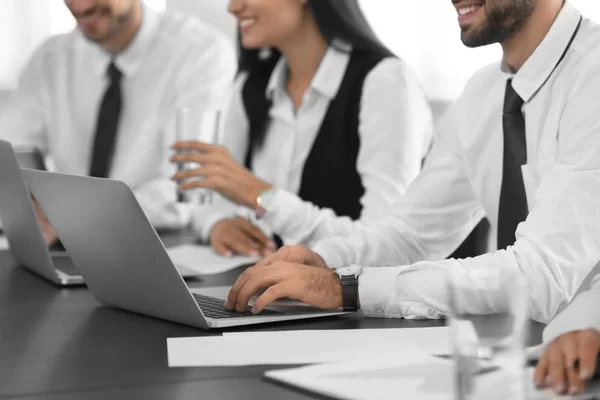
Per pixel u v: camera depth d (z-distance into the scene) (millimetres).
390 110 3088
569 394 1087
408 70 3199
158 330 1626
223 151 2785
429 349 1399
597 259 1745
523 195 2133
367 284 1769
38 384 1246
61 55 4430
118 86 4070
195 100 4109
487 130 2416
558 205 1778
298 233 2830
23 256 2479
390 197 2992
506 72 2260
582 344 1132
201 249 2883
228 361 1349
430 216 2518
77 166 4391
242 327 1646
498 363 981
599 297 1328
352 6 3201
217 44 4242
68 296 2064
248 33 3211
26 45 5938
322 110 3230
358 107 3143
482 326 982
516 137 2160
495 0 2100
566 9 2131
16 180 2174
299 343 1467
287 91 3338
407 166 3053
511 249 1760
